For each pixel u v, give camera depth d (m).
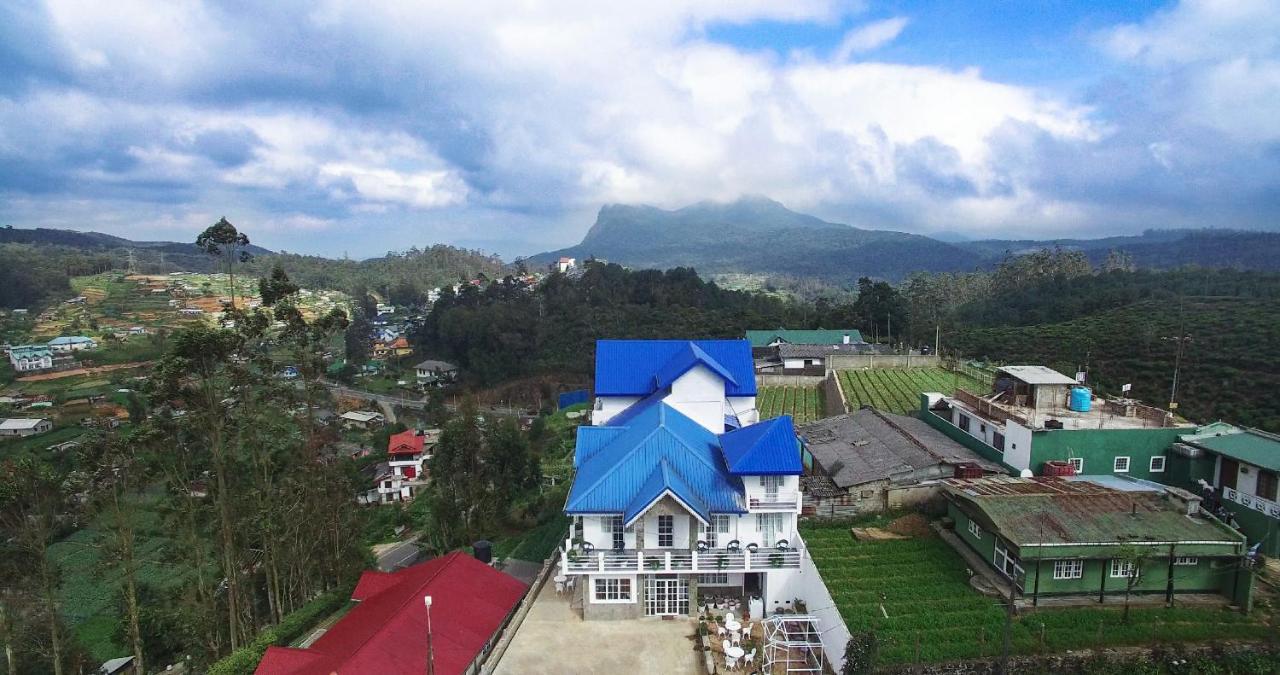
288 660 29.20
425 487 85.25
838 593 30.45
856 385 73.50
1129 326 93.62
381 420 117.50
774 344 101.56
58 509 31.98
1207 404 64.81
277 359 106.06
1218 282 122.88
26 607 32.81
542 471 74.00
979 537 32.88
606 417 47.44
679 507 32.28
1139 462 37.16
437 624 31.30
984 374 76.44
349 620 33.59
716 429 42.78
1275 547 30.53
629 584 32.75
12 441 87.50
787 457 32.88
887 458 41.09
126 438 32.66
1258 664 25.00
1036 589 28.97
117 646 47.84
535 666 28.88
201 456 36.59
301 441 43.56
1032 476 36.72
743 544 33.16
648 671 28.56
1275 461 31.30
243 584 38.75
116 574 56.72
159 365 32.88
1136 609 28.17
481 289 183.50
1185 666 25.14
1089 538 28.78
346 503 46.53
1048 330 102.94
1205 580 29.08
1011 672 25.36
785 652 28.97
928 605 29.30
